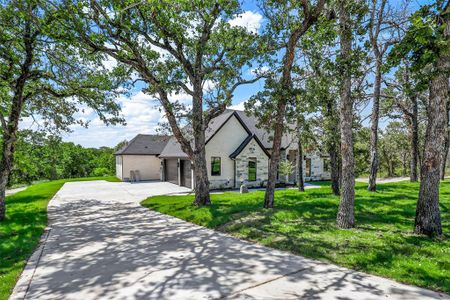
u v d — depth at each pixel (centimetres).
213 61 1184
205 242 689
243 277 469
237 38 1043
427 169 651
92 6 868
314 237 672
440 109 632
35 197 1675
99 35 925
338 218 775
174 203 1293
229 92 1161
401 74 1297
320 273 479
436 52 512
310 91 943
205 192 1177
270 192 1026
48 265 549
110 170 4312
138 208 1252
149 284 450
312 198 1273
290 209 977
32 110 1289
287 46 960
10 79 1024
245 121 2433
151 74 1096
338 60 751
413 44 538
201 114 1180
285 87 950
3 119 1002
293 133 1548
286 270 496
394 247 573
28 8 797
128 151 3042
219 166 2105
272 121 1025
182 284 447
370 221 818
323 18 860
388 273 461
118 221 965
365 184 2020
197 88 1169
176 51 1125
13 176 1168
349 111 767
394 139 2959
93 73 1248
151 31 1069
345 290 412
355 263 512
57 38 887
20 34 1001
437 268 466
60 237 762
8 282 470
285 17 953
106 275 493
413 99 1964
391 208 977
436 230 640
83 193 1875
